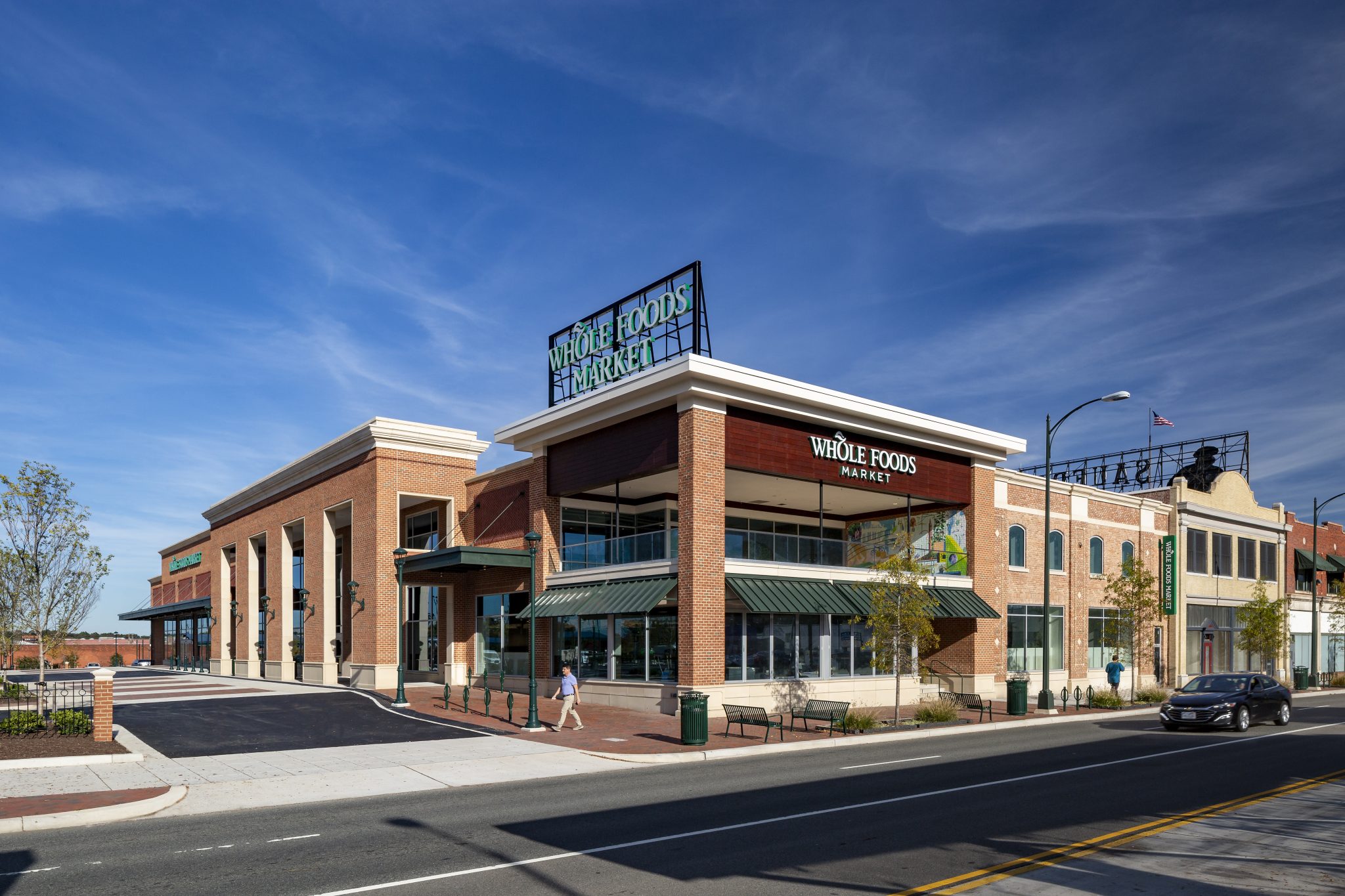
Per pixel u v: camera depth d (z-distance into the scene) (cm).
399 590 2902
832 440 3039
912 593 2633
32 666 6944
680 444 2717
